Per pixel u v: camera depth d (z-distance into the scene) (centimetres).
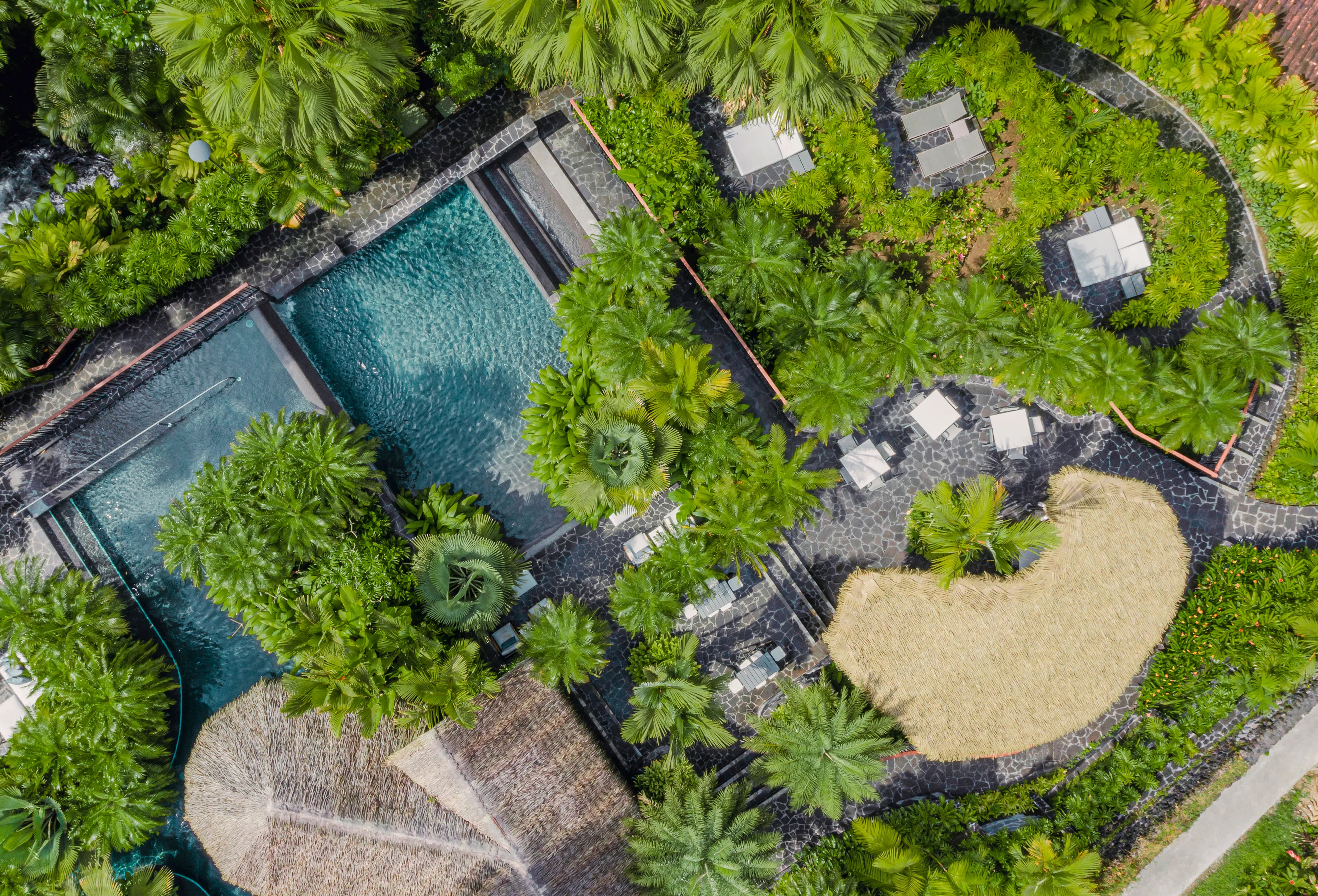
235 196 1778
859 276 1798
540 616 1827
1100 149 1841
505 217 1923
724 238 1728
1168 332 1891
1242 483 1909
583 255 1961
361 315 1958
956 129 1862
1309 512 1900
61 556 1914
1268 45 1758
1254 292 1889
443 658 1775
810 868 1892
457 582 1814
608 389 1752
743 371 1934
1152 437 1891
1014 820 1917
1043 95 1819
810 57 1370
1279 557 1856
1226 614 1852
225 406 1930
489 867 1684
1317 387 1844
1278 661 1808
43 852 1720
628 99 1838
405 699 1683
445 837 1677
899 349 1708
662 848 1769
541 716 1783
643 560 1905
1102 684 1788
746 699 1958
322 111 1450
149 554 1952
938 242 1900
